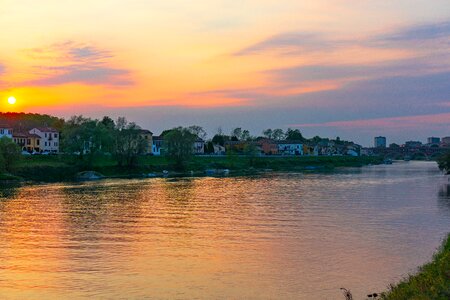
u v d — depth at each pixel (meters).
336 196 96.06
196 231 56.72
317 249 47.12
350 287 35.59
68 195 98.69
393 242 50.12
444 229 57.56
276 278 37.78
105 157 187.25
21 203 84.44
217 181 141.50
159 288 35.53
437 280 29.83
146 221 64.19
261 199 90.75
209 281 37.12
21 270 39.91
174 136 196.50
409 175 171.50
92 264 41.78
